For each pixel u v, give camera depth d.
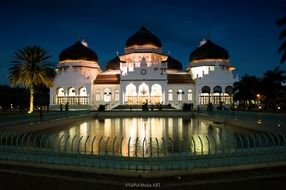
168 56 99.12
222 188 9.07
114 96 85.06
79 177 10.14
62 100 85.00
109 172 10.52
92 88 85.06
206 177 10.12
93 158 10.82
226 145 17.98
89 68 91.81
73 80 84.12
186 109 70.88
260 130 26.56
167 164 10.34
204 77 82.94
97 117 55.62
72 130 29.98
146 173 10.19
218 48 91.62
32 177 10.20
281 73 68.81
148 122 42.03
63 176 10.22
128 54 94.38
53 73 53.50
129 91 85.06
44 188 9.12
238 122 32.62
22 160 11.73
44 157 11.39
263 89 69.31
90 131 28.92
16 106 87.75
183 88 84.81
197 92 82.75
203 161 10.62
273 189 8.98
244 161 11.02
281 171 10.78
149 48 93.81
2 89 84.38
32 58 50.91
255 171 10.82
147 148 17.14
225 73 82.69
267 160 11.30
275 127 23.47
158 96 85.19
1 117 33.38
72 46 93.44
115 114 58.44
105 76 89.00
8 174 10.57
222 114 44.72
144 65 83.94
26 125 26.31
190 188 9.09
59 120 35.19
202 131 28.52
